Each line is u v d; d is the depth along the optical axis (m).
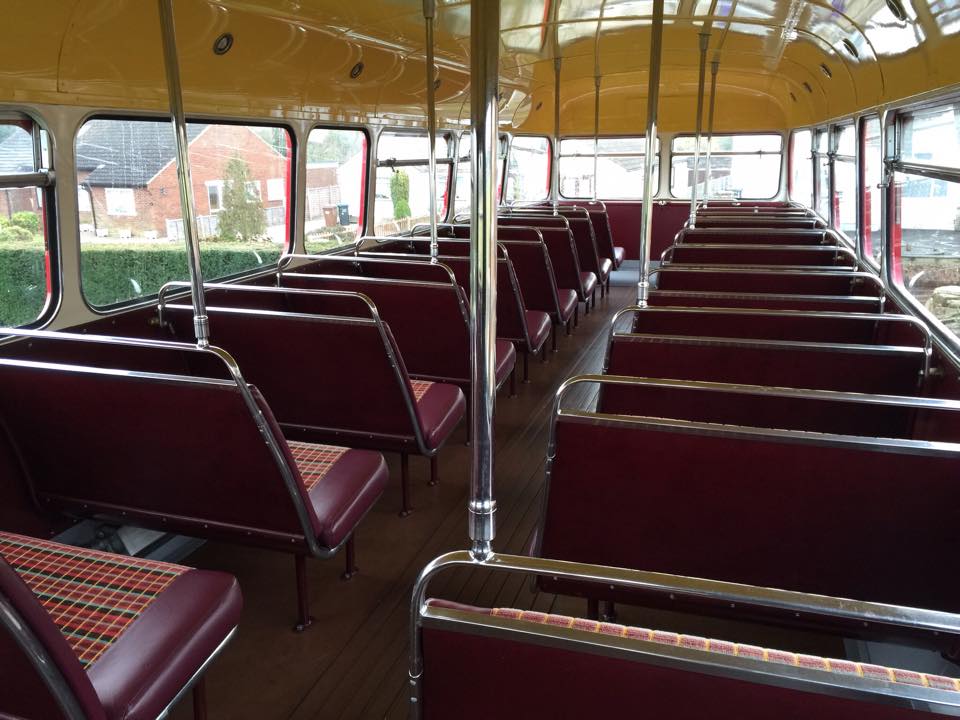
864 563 2.03
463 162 7.58
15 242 2.92
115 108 3.20
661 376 3.02
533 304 5.84
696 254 5.21
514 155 9.34
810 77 6.73
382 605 2.78
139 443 2.42
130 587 1.89
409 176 6.52
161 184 3.64
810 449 1.92
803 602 1.11
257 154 4.49
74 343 3.14
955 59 3.02
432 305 3.82
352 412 3.30
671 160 10.38
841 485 1.95
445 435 3.47
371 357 3.06
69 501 2.72
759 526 2.07
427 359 4.05
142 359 3.45
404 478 3.42
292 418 3.42
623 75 8.38
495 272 1.12
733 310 3.12
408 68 5.28
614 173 10.62
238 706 2.26
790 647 2.58
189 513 2.57
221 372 3.49
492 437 1.18
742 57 6.48
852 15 3.93
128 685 1.59
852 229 5.84
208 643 1.79
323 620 2.68
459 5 3.87
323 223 5.30
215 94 3.82
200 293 2.23
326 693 2.32
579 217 7.71
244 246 4.50
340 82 4.76
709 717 1.11
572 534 2.26
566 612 2.76
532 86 7.93
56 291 3.11
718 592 1.14
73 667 1.34
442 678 1.27
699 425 2.00
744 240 5.92
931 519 1.91
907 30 3.46
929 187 3.56
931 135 3.57
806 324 3.43
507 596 2.85
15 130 2.87
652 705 1.14
